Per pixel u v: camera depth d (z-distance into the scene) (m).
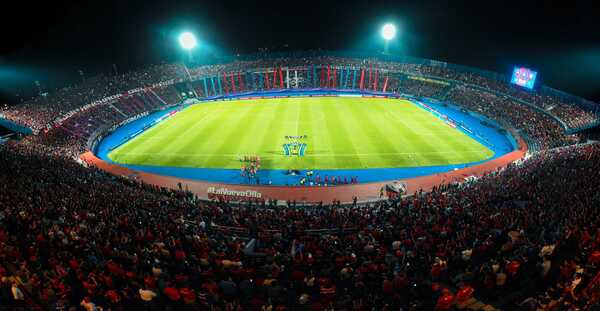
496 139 56.88
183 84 97.75
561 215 20.70
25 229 20.95
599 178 26.69
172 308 14.52
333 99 87.56
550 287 14.52
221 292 15.24
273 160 47.84
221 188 39.44
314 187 38.69
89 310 13.50
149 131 64.06
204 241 19.75
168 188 39.34
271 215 25.70
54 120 64.94
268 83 103.69
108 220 22.59
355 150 50.59
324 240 20.06
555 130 55.03
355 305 13.96
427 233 20.03
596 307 13.16
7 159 36.41
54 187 29.25
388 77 97.50
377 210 28.95
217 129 63.00
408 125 62.78
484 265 15.84
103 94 80.44
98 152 55.22
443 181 37.16
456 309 14.01
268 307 13.52
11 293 14.93
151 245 19.38
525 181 29.61
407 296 14.82
